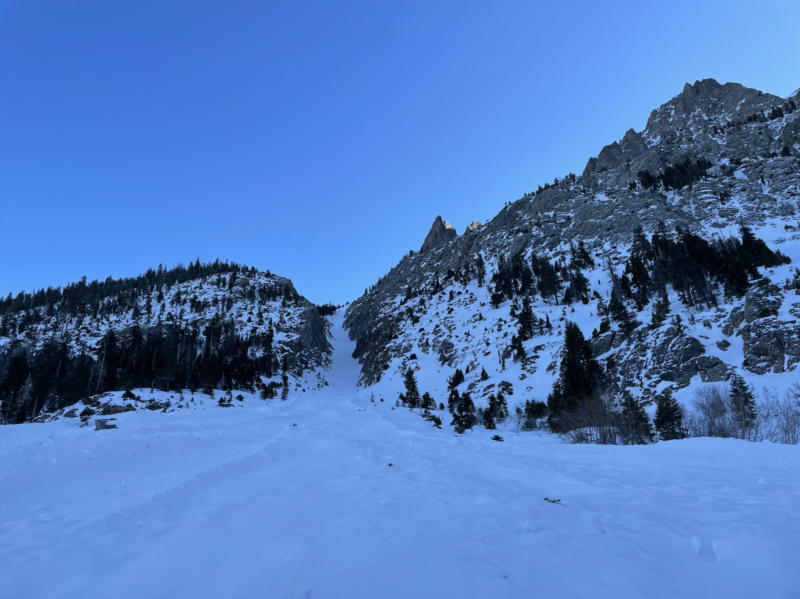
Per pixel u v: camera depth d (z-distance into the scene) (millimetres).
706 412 28547
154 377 65188
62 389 62375
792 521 5855
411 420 37781
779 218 78375
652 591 4176
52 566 5734
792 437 23438
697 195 99125
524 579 4512
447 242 183250
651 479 10133
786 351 34594
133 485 11016
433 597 4246
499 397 49031
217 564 5539
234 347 85938
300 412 42000
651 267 70500
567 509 7277
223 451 17734
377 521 7047
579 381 40906
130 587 5031
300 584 4754
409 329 101688
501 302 91500
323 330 134625
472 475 11367
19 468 12555
